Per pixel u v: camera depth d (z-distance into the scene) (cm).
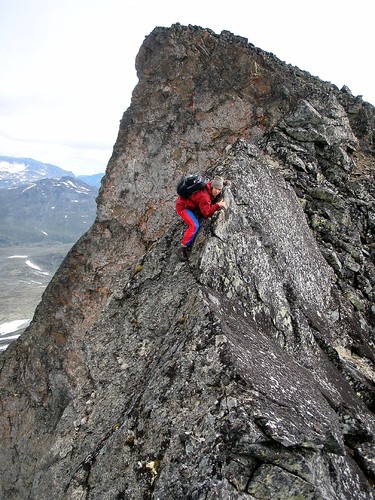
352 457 1039
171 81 2198
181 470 884
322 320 1453
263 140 2083
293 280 1435
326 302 1559
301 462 845
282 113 2145
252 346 1089
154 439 977
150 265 1512
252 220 1409
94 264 2206
